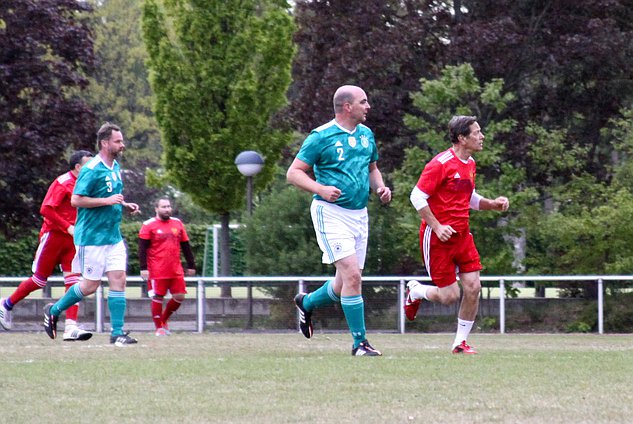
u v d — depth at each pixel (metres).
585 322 56.94
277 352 32.38
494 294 57.44
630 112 64.31
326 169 30.05
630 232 59.84
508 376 23.88
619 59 68.75
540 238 62.75
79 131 72.75
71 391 21.45
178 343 39.00
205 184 78.75
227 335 50.16
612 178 66.31
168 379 23.45
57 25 72.69
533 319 57.19
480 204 32.12
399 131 70.31
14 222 73.31
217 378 23.58
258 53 77.25
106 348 34.81
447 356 29.95
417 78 71.00
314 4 73.69
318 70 74.25
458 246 31.47
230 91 77.50
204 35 76.62
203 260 110.81
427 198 30.84
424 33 69.56
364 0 71.38
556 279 56.38
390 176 66.69
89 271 36.22
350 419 17.67
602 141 72.94
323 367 25.88
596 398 20.14
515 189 65.56
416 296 33.00
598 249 60.91
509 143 65.94
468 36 66.50
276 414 18.27
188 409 18.92
